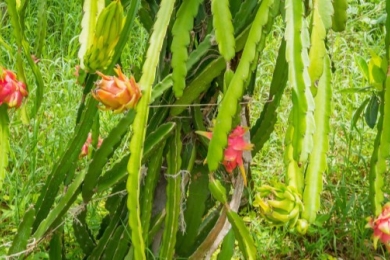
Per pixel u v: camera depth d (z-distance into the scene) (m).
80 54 1.55
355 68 4.10
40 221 2.08
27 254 2.06
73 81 3.79
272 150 3.54
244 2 1.71
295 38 1.35
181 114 1.90
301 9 1.37
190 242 2.04
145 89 1.47
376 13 4.89
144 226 1.90
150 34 1.62
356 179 3.34
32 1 4.81
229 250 1.89
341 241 3.03
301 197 1.50
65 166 1.98
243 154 1.82
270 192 1.49
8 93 1.68
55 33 4.64
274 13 1.55
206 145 1.87
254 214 3.04
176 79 1.59
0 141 1.81
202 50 1.76
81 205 2.04
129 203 1.49
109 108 1.44
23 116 1.86
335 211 3.12
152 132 1.80
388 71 1.53
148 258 2.15
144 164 2.05
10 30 4.39
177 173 1.84
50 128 3.55
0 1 3.97
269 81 4.09
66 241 2.78
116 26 1.46
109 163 3.36
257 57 1.53
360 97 3.95
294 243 2.98
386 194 3.15
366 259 2.92
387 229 1.55
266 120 1.96
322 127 1.49
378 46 4.46
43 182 3.24
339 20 1.67
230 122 1.47
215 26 1.50
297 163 1.42
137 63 4.27
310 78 1.42
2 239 2.85
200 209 2.01
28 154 3.23
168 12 1.51
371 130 3.72
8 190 3.25
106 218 2.33
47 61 4.30
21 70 1.85
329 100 1.50
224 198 1.68
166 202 1.98
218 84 1.88
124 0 1.91
